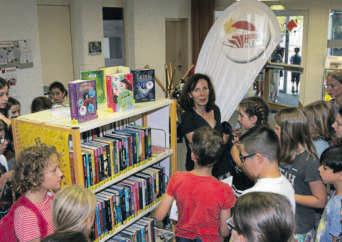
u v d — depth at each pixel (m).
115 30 6.88
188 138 2.87
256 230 1.11
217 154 1.98
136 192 2.37
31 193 1.75
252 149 1.75
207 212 1.97
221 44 4.36
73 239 1.11
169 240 2.64
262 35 4.19
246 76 4.25
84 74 2.24
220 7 8.09
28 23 5.05
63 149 1.93
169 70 6.04
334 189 2.04
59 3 5.77
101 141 2.17
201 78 2.97
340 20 6.97
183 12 8.04
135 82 2.40
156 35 7.43
